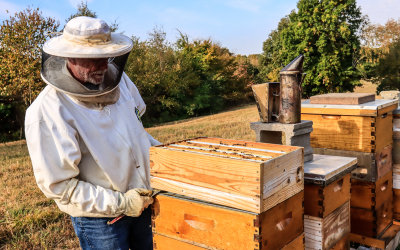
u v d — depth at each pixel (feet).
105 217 6.88
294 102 8.20
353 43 89.61
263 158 5.54
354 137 10.34
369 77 95.66
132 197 6.48
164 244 6.67
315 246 7.52
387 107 10.56
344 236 8.54
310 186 7.44
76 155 6.26
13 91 49.06
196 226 6.13
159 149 6.44
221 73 114.93
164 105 94.27
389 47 90.33
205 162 5.77
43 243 12.78
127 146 6.96
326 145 10.94
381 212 10.97
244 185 5.33
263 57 137.08
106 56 6.04
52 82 6.15
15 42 46.68
